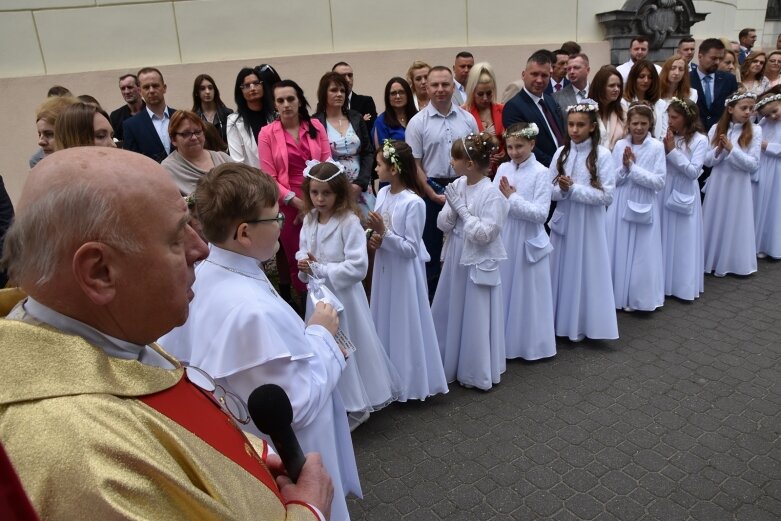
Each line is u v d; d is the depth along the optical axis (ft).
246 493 2.91
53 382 2.38
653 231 14.52
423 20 24.94
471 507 8.37
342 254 9.77
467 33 25.76
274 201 5.73
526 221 12.12
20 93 22.20
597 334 13.20
